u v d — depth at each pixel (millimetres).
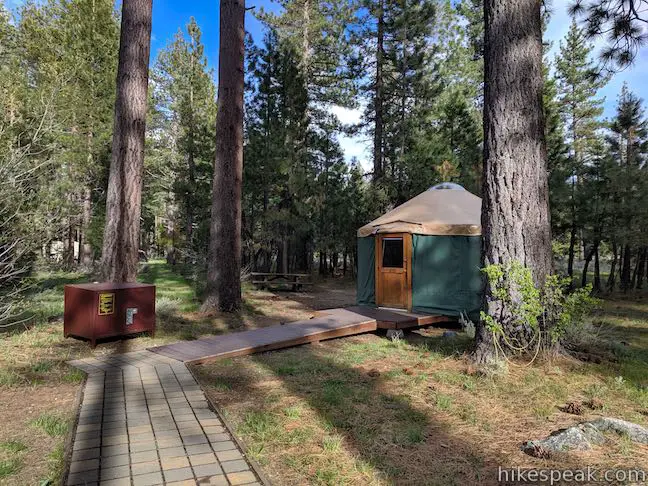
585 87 21984
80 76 14141
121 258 7332
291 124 14508
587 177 14336
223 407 3629
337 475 2506
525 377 4184
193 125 17609
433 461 2682
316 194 14609
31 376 4395
